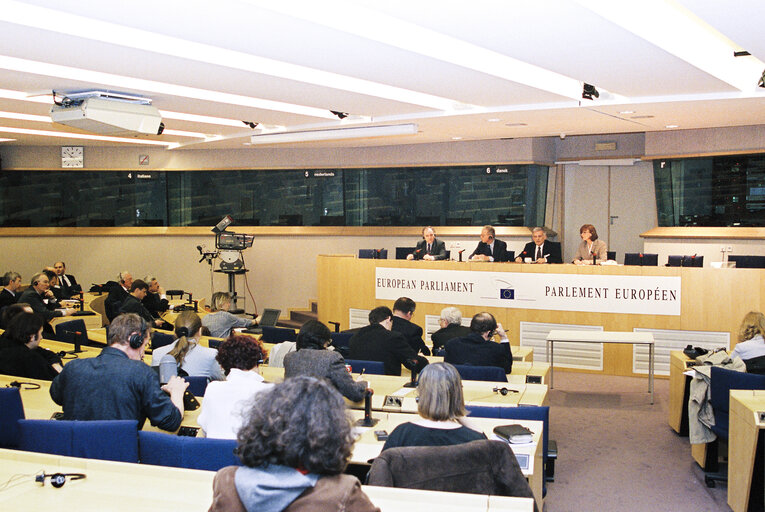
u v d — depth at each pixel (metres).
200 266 15.02
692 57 6.48
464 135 12.35
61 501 2.69
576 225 14.20
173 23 5.31
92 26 5.70
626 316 9.27
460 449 2.72
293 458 1.74
